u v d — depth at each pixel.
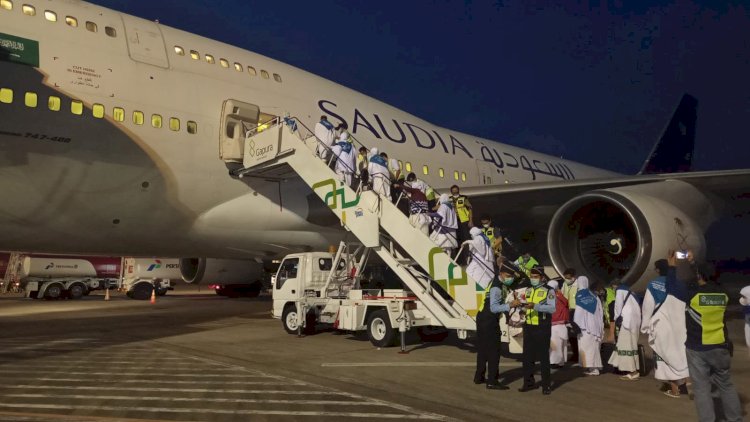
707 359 4.20
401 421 4.66
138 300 26.98
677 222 9.45
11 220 9.23
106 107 9.59
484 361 6.16
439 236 8.67
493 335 5.99
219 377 6.49
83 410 4.94
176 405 5.14
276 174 11.46
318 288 10.75
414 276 8.77
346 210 9.40
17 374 6.64
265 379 6.39
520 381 6.44
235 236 11.77
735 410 4.20
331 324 10.04
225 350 8.65
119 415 4.77
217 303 22.42
